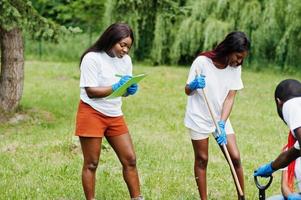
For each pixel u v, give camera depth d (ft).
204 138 27.02
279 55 90.43
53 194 30.42
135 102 64.49
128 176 26.53
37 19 46.98
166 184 32.76
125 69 25.77
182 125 52.01
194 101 26.99
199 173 27.48
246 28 91.35
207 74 26.45
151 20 100.78
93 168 26.11
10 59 50.16
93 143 25.64
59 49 111.75
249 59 94.12
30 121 50.75
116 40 24.76
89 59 24.84
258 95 71.51
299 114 19.49
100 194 30.48
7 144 42.63
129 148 26.32
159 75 87.25
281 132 49.93
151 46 102.94
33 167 35.86
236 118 56.08
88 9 121.39
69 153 39.75
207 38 92.27
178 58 98.48
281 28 89.51
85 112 25.49
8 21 44.32
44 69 92.02
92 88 24.77
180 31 96.63
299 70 90.43
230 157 26.78
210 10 94.48
